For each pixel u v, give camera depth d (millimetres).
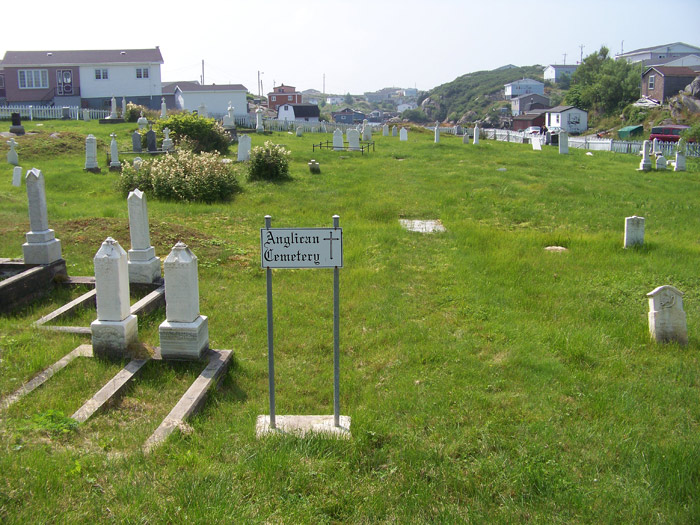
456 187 22234
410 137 46688
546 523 4531
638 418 6473
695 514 4676
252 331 8727
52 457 4809
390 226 16125
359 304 10008
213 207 17547
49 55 61125
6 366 6582
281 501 4598
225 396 6734
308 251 5605
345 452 5395
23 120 45531
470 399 6773
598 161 32906
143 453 5070
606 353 8305
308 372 7512
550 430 6047
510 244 14492
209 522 4168
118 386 6355
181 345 7195
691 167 30984
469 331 9078
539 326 9258
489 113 126938
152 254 9914
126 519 4109
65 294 9523
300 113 86500
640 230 14328
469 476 5117
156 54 63000
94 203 17578
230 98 64875
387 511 4617
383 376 7465
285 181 22656
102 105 61156
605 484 5102
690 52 105062
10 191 19125
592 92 87875
